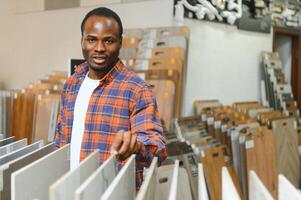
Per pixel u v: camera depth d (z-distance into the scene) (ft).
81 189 1.78
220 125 10.62
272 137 10.85
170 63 10.66
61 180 1.87
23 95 11.29
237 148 10.03
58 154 2.66
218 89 12.99
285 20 14.76
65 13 14.60
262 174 10.16
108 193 1.84
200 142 9.82
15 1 16.05
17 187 1.96
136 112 3.41
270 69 13.73
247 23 13.38
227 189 2.42
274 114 12.22
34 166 2.17
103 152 3.44
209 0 12.14
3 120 11.10
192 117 10.63
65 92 4.01
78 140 3.60
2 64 16.81
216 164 9.28
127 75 3.59
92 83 3.68
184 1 11.90
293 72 16.03
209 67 12.68
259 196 2.22
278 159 11.09
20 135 11.10
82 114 3.64
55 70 15.05
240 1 12.87
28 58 15.93
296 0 15.11
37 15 15.47
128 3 12.88
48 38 15.23
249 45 13.61
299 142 12.50
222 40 12.87
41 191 2.29
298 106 15.83
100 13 3.41
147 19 12.55
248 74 13.69
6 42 16.52
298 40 15.65
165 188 4.30
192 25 12.16
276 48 16.30
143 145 2.84
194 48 12.27
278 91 13.69
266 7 13.82
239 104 12.72
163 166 5.95
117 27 3.43
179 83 10.51
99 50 3.39
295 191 2.00
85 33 3.43
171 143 8.59
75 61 8.10
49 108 11.03
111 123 3.47
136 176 2.87
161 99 10.23
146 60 10.98
